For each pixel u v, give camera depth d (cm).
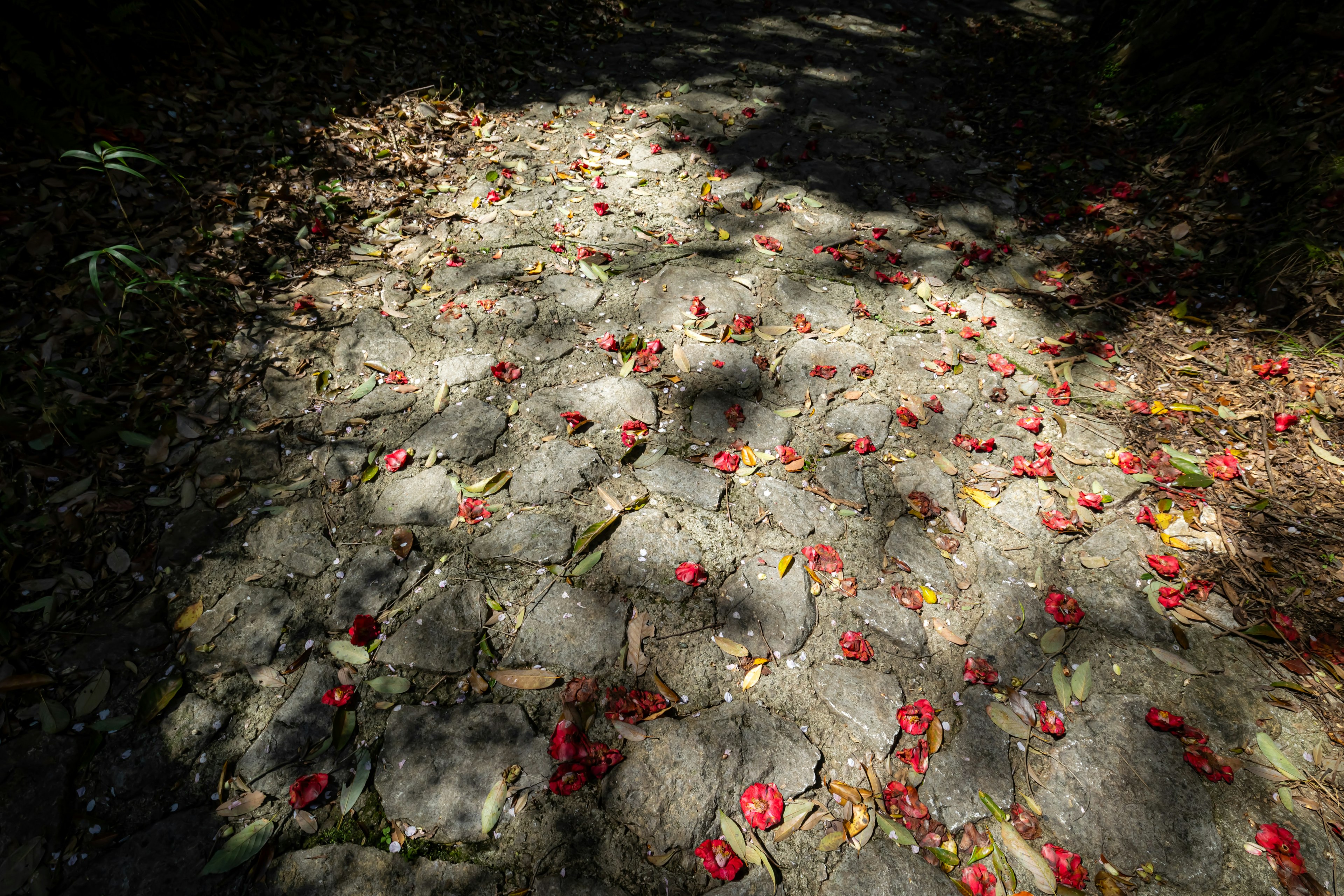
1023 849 153
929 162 388
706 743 165
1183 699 177
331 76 374
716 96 436
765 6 562
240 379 242
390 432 232
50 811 150
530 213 330
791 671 180
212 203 289
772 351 268
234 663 176
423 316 273
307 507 210
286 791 156
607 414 241
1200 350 267
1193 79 372
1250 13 356
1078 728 172
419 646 180
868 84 464
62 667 172
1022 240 333
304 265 288
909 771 164
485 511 209
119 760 159
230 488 212
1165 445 238
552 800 156
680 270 301
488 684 174
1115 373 265
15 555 189
